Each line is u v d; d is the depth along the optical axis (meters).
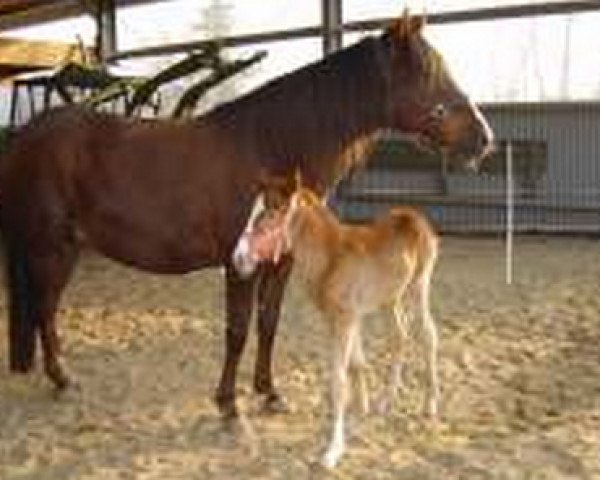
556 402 6.11
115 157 5.78
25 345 6.48
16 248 6.24
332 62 5.90
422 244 5.64
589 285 9.59
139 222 5.76
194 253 5.82
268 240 5.25
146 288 10.05
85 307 9.18
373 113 5.93
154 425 5.83
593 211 13.44
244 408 6.05
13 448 5.50
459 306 8.79
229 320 5.74
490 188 14.09
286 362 7.05
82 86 11.43
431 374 5.80
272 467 5.10
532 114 13.92
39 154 5.93
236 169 5.76
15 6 15.88
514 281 9.88
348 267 5.25
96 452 5.41
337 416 5.18
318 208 5.37
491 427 5.64
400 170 14.70
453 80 6.01
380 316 8.11
